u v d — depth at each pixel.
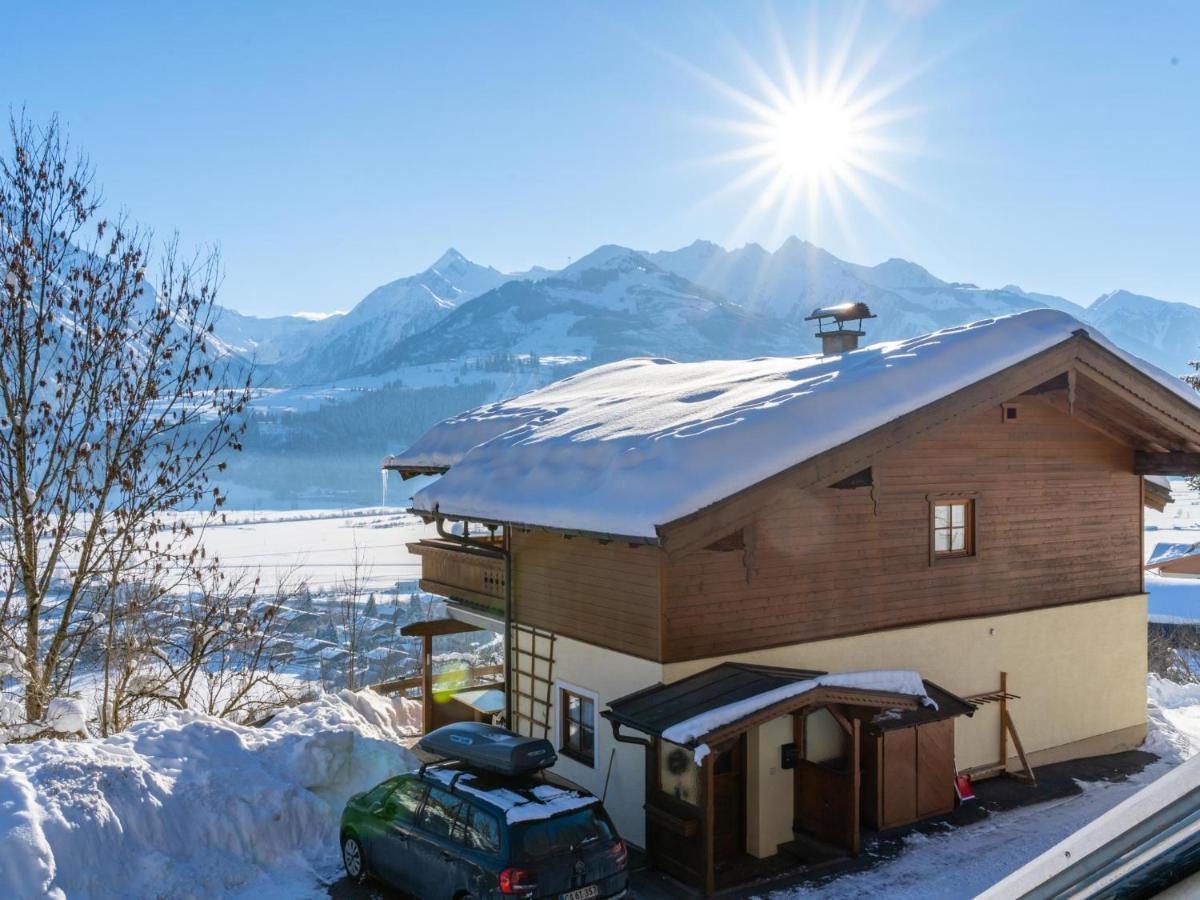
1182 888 1.49
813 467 12.14
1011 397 13.95
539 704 14.95
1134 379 14.85
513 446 16.09
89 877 9.96
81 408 15.96
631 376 21.48
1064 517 16.30
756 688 11.55
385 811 10.83
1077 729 16.36
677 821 11.23
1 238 15.48
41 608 16.36
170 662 17.72
